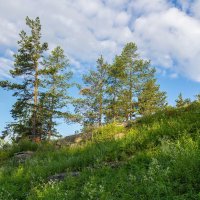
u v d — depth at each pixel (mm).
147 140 13438
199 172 8758
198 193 8031
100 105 47375
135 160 11352
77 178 11367
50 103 44688
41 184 11891
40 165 15070
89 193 9359
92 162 12992
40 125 44375
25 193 11430
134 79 50438
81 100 45812
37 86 44375
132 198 8516
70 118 44094
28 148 20688
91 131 20312
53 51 47250
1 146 22438
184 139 12047
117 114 48844
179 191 8430
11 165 17062
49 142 21297
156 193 8414
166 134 13586
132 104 50656
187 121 14125
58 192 10367
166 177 9062
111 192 9391
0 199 11273
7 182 13031
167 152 11000
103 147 14102
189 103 18281
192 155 9695
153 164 10000
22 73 44750
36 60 45000
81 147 16562
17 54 45406
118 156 12875
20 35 45938
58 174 12492
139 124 18172
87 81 48000
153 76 52438
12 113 43344
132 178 9594
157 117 17734
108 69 49500
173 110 17719
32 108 43219
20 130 42750
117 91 49531
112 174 10875
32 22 46094
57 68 46375
